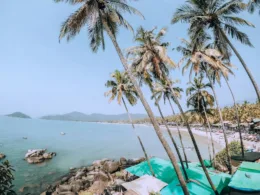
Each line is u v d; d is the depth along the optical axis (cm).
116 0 1094
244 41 1548
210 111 2989
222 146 4550
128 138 7456
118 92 2234
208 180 1275
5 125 13050
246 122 6444
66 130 11150
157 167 1891
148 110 1004
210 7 1521
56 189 2066
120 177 2327
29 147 4662
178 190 1287
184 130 9656
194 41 1602
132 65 1538
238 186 1071
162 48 1347
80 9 1020
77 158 3750
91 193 1917
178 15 1595
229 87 2270
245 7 1405
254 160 1834
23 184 2286
